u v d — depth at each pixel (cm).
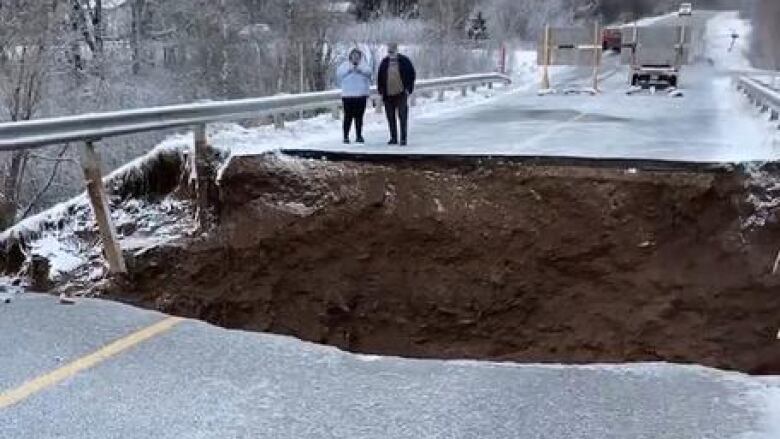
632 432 501
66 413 518
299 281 1032
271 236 1032
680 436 494
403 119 1289
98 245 927
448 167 1062
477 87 3209
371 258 1038
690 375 610
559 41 3278
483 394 565
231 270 1009
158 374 590
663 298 947
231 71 4266
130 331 689
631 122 1811
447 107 2389
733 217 961
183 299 953
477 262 1017
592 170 1017
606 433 499
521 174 1034
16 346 642
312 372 605
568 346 975
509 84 3647
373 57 4053
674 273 951
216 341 673
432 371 617
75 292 866
